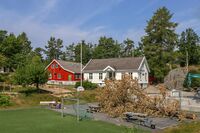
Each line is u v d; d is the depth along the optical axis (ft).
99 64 201.77
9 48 185.98
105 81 93.25
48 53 419.95
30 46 380.37
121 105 85.20
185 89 167.32
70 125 65.67
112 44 342.64
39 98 115.55
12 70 203.72
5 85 162.81
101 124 67.36
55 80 221.87
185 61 266.98
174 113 79.66
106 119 75.31
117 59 200.64
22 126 64.18
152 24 219.20
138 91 87.61
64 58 404.36
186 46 279.90
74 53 390.01
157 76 207.31
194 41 286.25
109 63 198.39
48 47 422.41
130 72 185.68
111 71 189.67
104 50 335.67
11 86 159.12
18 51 193.67
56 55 423.64
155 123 69.56
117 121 72.08
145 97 84.84
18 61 187.83
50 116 79.87
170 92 134.21
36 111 90.99
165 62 213.25
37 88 142.00
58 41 424.46
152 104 82.84
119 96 86.74
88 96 124.47
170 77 182.70
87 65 205.67
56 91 149.79
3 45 184.65
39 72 136.98
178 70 189.88
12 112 88.74
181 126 60.95
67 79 216.13
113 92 87.66
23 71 135.85
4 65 181.27
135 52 299.17
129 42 356.18
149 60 213.05
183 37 287.28
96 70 195.42
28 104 108.27
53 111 90.63
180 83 171.83
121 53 353.51
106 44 342.23
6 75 186.09
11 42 187.32
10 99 107.86
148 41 219.41
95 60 209.15
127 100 86.94
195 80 166.40
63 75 218.38
